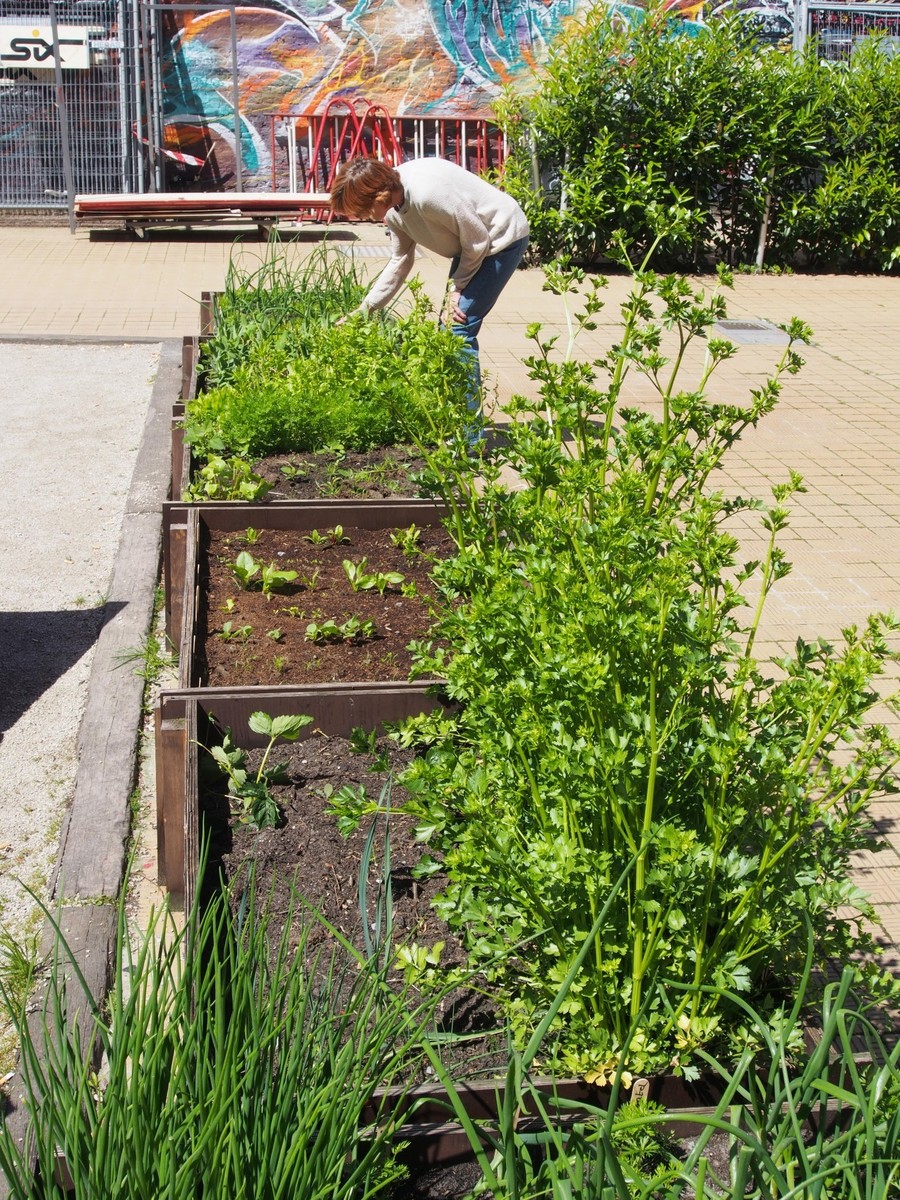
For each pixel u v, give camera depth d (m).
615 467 3.73
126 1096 2.23
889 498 7.11
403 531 5.25
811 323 11.43
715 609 3.18
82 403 8.46
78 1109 2.17
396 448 6.45
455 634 3.53
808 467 7.59
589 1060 2.57
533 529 3.45
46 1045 2.37
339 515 5.32
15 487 7.00
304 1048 2.40
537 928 2.67
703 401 3.98
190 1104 2.23
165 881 3.73
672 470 3.59
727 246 14.06
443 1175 2.47
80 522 6.59
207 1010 2.38
